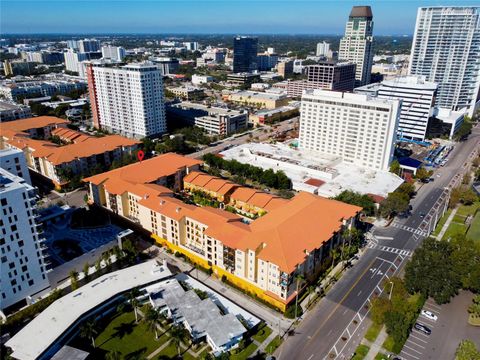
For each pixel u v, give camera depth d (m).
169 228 143.38
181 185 198.88
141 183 169.75
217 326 104.25
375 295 122.75
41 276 119.44
